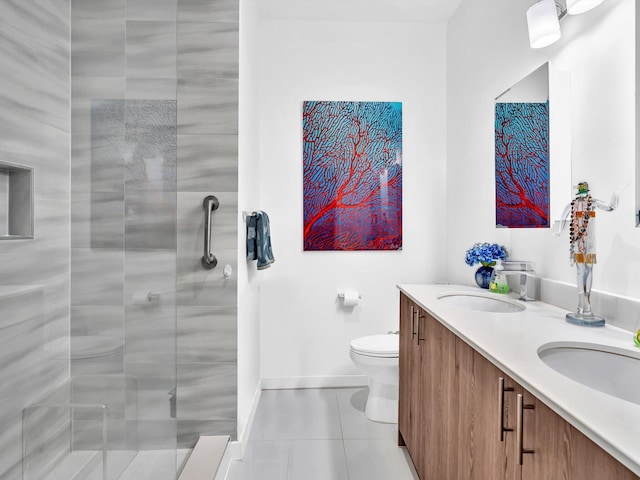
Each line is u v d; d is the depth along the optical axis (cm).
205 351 221
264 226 250
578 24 165
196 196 222
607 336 126
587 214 143
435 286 237
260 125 314
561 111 177
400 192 319
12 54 77
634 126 137
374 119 317
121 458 102
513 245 223
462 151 290
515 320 148
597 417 71
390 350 246
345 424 256
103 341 95
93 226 92
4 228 76
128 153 106
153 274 122
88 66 91
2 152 75
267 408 281
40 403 80
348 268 320
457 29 299
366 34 318
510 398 103
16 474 76
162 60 127
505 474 106
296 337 319
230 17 222
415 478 198
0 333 74
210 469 188
